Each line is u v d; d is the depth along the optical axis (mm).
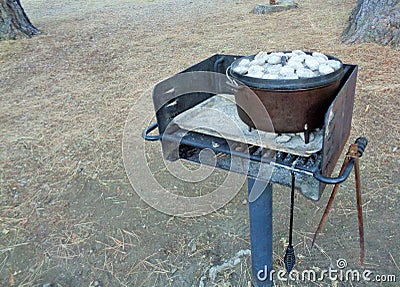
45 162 2383
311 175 958
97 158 2393
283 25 4977
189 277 1541
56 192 2100
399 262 1508
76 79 3670
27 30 5027
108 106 3070
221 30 5012
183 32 5070
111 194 2066
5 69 3936
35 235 1802
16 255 1692
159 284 1522
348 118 1163
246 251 1629
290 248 1310
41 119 2932
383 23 3566
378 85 2867
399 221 1701
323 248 1607
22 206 1997
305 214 1813
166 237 1757
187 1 7668
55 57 4281
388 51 3418
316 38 4164
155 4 7527
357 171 1122
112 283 1540
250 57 1263
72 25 5762
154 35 5012
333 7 5836
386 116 2496
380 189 1909
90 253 1693
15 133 2738
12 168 2328
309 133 1074
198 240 1723
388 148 2203
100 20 6102
